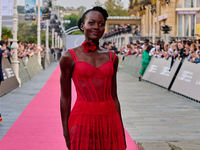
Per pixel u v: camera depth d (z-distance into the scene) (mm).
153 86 12430
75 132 2523
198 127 5855
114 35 30656
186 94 9297
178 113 7125
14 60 12148
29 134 5355
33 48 21016
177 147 4367
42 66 23531
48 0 26172
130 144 4840
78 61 2518
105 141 2508
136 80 15062
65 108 2645
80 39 39875
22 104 8320
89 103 2527
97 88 2514
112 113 2580
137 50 17188
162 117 6699
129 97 9570
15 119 6520
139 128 5773
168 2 24625
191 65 9531
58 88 11945
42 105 8156
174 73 10898
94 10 2621
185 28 24531
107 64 2545
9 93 10484
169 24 24953
